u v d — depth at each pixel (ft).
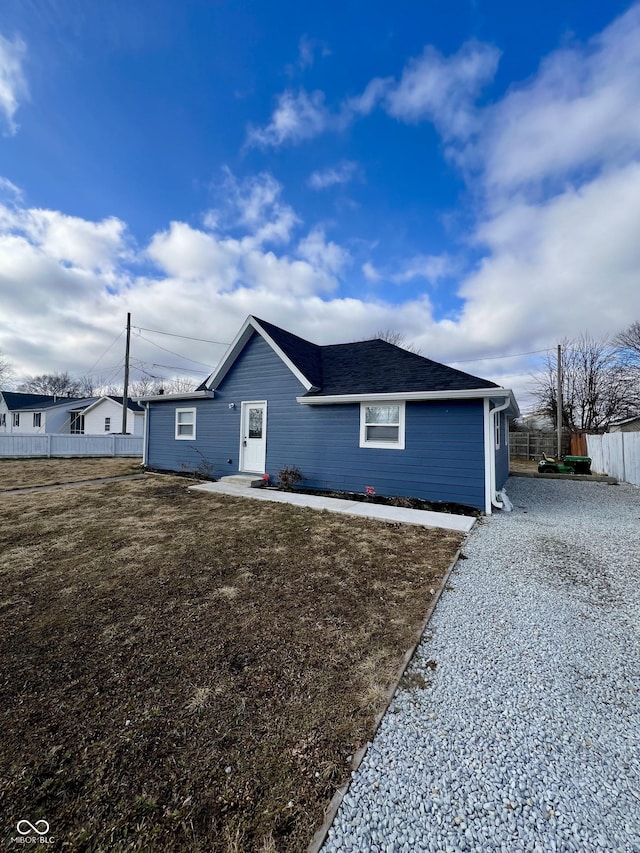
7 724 6.48
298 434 31.40
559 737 6.36
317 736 6.28
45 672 7.90
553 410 84.69
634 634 9.66
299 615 10.44
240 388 34.96
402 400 26.63
